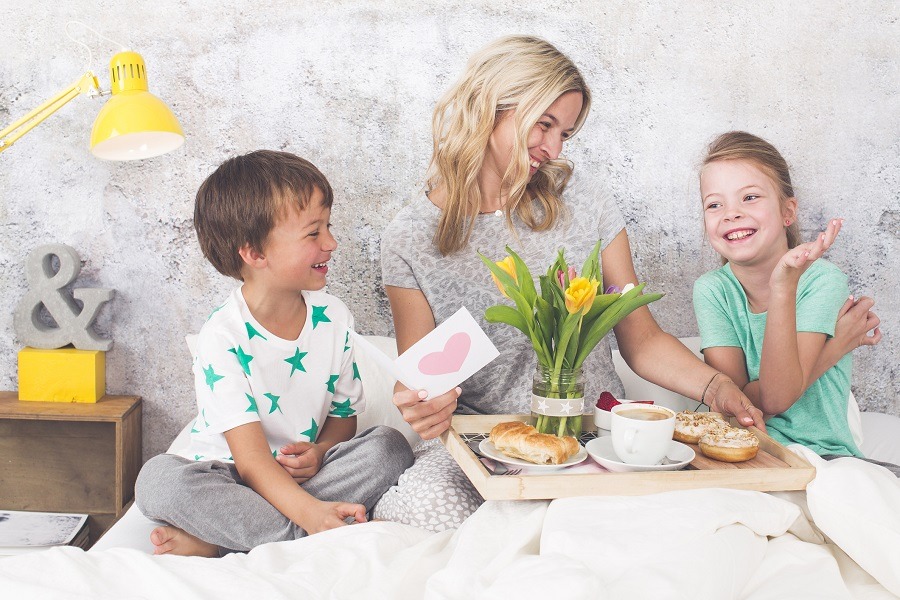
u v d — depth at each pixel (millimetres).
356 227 1950
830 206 1988
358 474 1359
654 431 1082
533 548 977
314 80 1905
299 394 1479
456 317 1185
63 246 1884
